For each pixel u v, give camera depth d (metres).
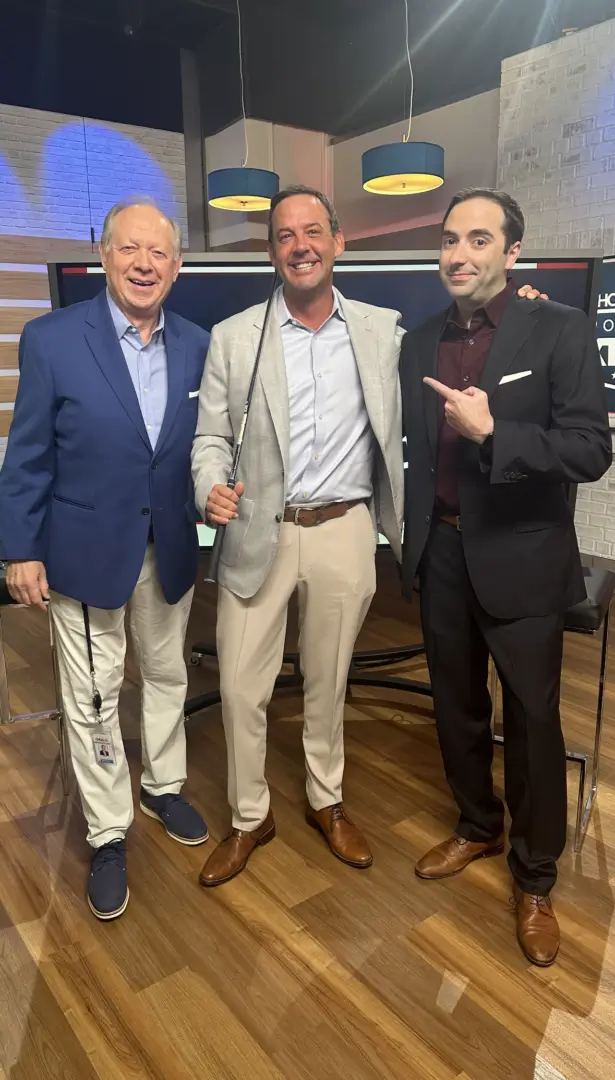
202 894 1.85
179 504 1.80
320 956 1.65
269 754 2.53
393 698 2.93
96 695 1.78
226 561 1.75
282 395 1.64
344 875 1.91
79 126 5.82
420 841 2.05
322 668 1.86
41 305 5.88
